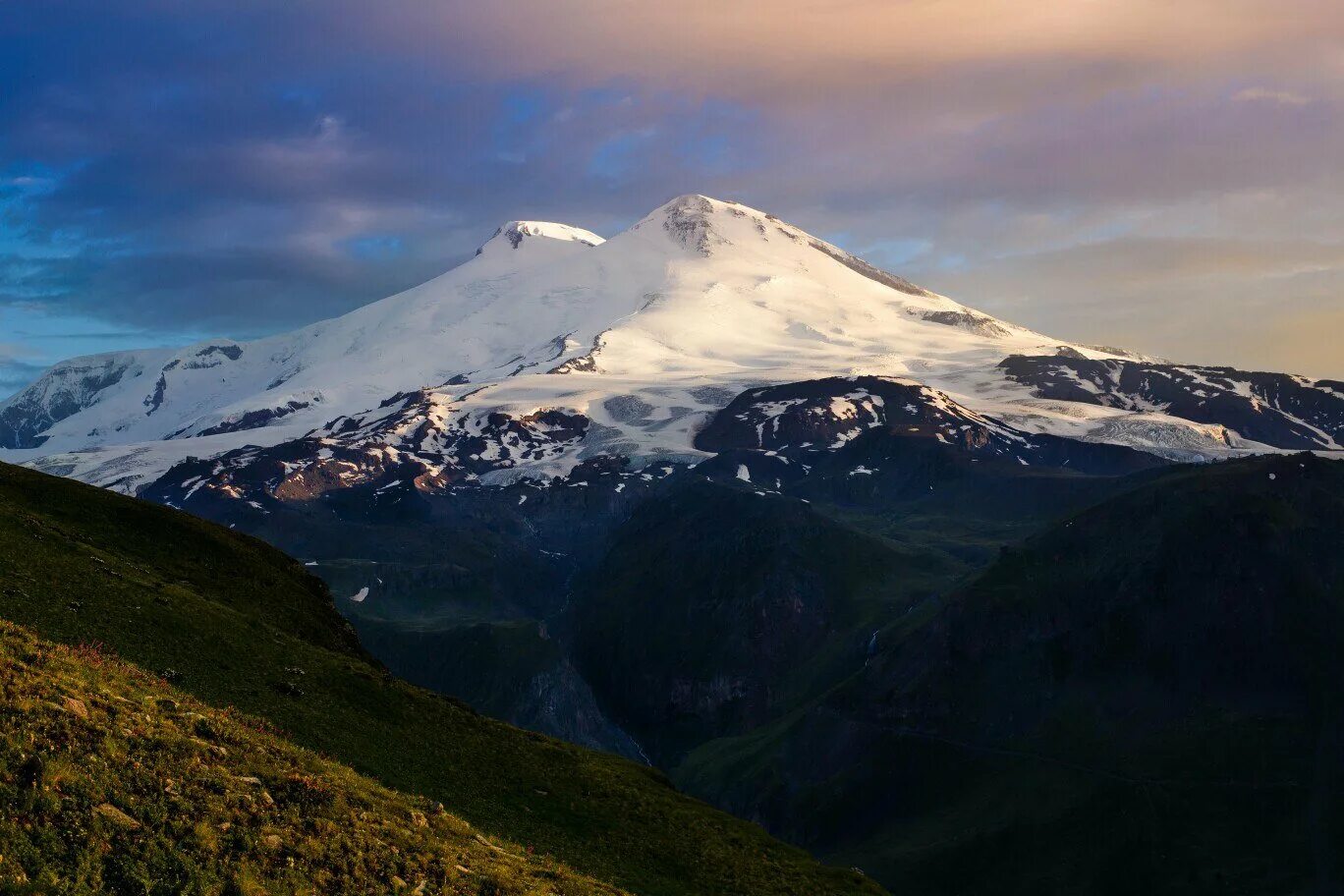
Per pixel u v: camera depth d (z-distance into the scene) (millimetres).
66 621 78438
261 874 47031
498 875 56500
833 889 87625
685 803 97562
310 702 83750
